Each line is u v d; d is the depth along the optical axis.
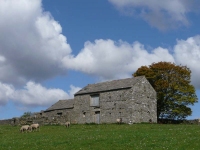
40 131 63.94
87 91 89.94
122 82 87.62
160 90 103.25
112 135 52.38
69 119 86.12
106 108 85.19
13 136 57.91
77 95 91.44
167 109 104.12
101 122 85.31
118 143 45.53
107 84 89.88
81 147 44.28
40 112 106.94
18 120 87.56
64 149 43.75
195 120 92.06
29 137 55.00
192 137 48.19
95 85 92.44
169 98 103.94
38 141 49.75
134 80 86.19
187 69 106.00
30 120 86.38
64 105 100.19
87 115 88.12
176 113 102.69
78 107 90.31
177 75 103.88
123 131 57.62
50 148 44.59
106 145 44.75
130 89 82.88
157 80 104.50
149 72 105.12
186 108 103.69
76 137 51.88
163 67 104.44
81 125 77.00
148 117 85.69
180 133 52.59
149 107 86.44
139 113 83.44
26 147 45.94
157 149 41.56
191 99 102.62
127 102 82.19
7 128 74.38
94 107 87.31
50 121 84.12
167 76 104.06
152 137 49.06
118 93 84.12
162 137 48.84
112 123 82.19
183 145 43.12
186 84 104.06
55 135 55.97
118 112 83.06
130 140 47.28
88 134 55.12
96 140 47.91
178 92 103.94
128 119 81.12
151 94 87.81
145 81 86.94
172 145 43.38
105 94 86.25
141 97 84.81
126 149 42.38
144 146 43.34
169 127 64.56
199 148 41.59
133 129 61.38
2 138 55.88
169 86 103.25
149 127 65.69
